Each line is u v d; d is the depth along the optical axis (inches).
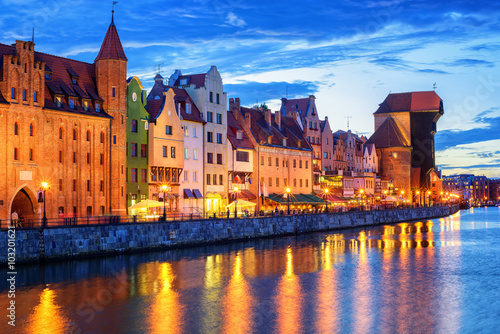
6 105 2573.8
